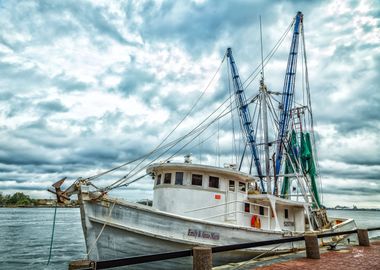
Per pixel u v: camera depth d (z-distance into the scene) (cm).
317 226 2198
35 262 2669
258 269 998
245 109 3278
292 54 3120
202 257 795
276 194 2380
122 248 1254
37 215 12762
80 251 3344
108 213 1262
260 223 1706
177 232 1309
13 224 7081
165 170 1576
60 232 5544
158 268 1297
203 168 1509
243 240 1434
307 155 2497
